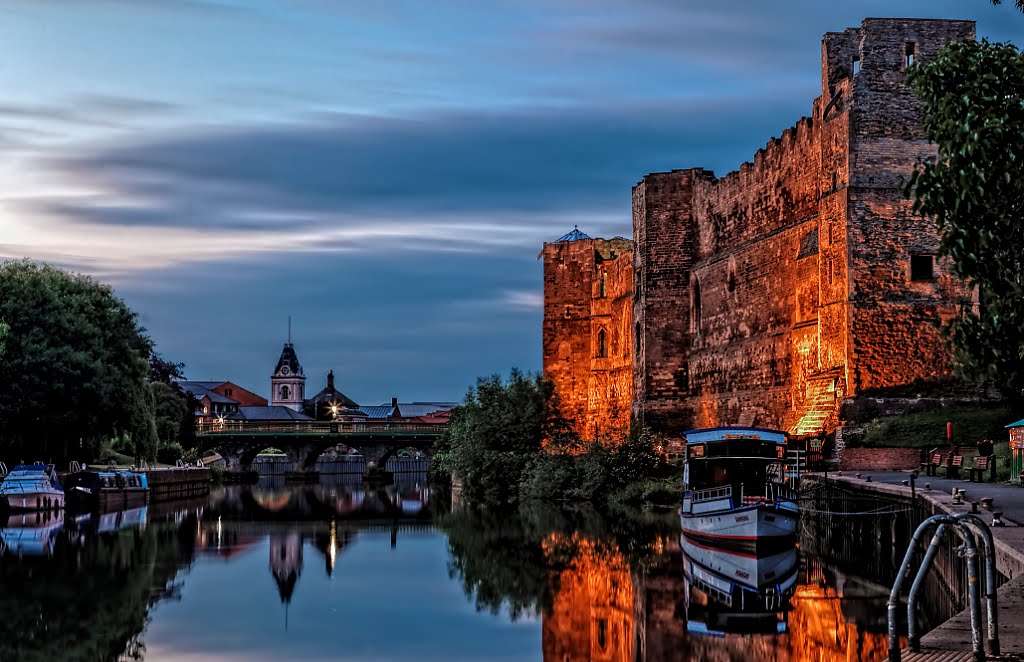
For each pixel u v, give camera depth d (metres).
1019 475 48.53
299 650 38.62
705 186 87.25
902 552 45.69
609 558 55.75
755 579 45.88
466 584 50.34
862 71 64.75
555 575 51.56
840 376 64.75
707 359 85.38
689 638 37.25
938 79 30.78
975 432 59.81
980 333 29.92
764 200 77.62
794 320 72.00
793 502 48.31
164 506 100.75
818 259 68.00
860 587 43.81
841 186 64.94
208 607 46.00
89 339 90.62
